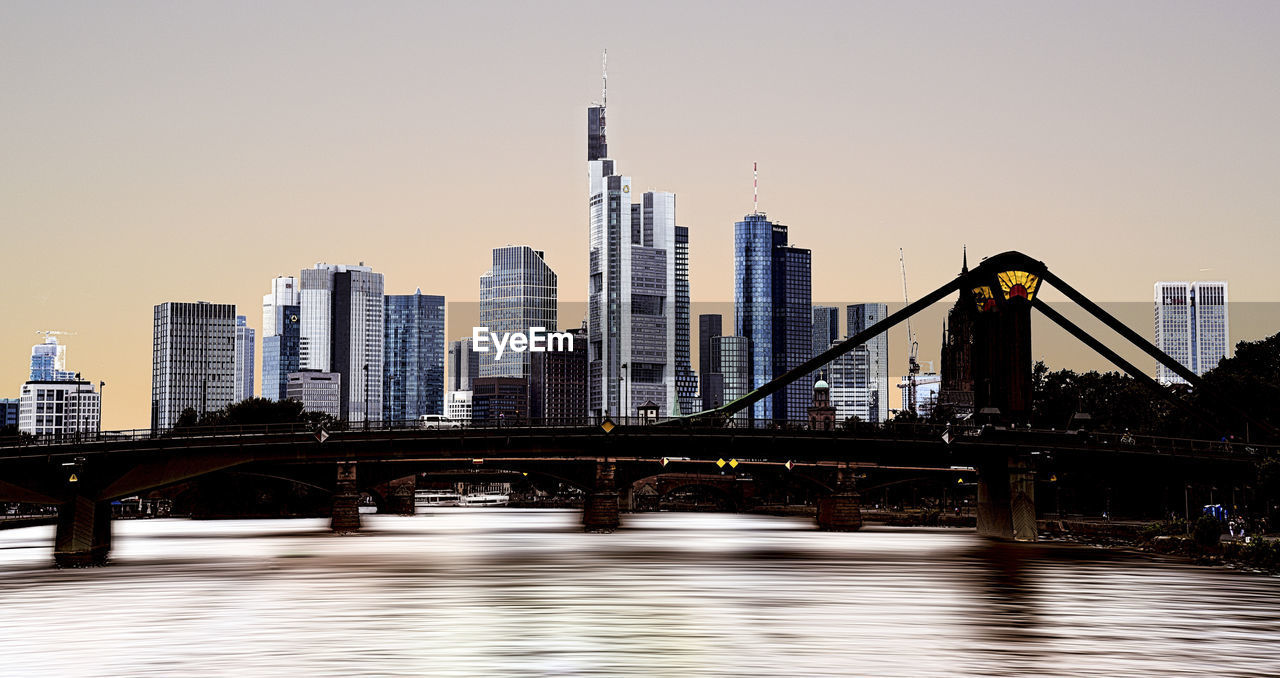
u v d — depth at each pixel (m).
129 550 175.50
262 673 77.69
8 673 77.88
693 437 175.88
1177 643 89.75
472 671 78.56
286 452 164.25
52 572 140.75
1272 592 120.50
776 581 132.75
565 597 117.19
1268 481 177.12
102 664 80.69
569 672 78.44
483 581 130.50
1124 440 191.00
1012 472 196.25
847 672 78.56
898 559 162.25
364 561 157.12
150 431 156.25
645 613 105.69
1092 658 83.81
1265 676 77.81
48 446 145.75
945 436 187.25
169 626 96.69
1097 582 130.75
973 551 176.62
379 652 85.31
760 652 85.81
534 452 173.38
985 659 83.19
